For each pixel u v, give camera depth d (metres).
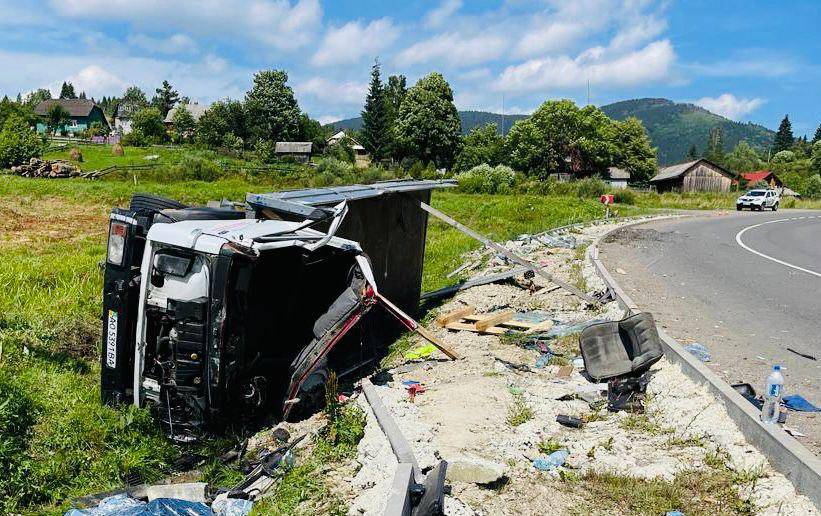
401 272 11.43
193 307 6.52
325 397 7.38
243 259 6.68
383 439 5.84
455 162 87.06
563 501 4.96
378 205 10.38
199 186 38.97
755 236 24.11
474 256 17.94
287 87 101.25
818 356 8.38
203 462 6.59
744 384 6.56
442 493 4.61
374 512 4.63
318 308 8.35
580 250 17.80
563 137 83.12
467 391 7.36
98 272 13.05
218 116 82.69
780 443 5.09
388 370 8.88
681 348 7.60
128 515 4.95
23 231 20.52
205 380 6.65
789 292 12.66
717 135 182.38
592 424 6.53
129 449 6.47
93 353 9.32
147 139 77.00
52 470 6.07
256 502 5.48
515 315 11.35
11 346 8.41
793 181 84.75
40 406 6.97
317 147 95.38
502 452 5.78
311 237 7.64
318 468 5.77
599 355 7.97
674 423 6.25
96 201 28.92
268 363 7.52
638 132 95.06
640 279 13.62
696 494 5.01
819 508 4.50
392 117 92.19
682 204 47.34
